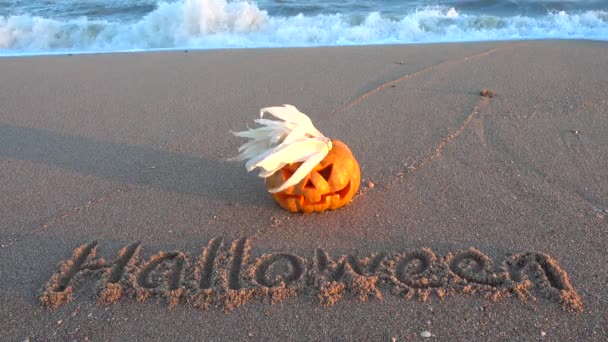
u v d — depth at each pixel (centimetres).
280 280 108
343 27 319
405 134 167
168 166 153
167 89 217
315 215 128
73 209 134
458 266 110
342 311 102
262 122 125
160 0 412
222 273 110
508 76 214
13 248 121
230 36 319
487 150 154
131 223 128
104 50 313
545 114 176
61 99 209
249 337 98
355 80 218
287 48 282
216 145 165
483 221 124
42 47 322
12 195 142
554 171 142
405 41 302
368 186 139
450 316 100
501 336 96
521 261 111
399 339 96
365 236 121
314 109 190
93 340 98
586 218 123
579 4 344
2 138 175
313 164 117
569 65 224
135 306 104
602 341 94
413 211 128
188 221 128
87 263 114
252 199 135
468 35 305
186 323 101
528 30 305
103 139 172
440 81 212
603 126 166
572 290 104
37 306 105
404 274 109
